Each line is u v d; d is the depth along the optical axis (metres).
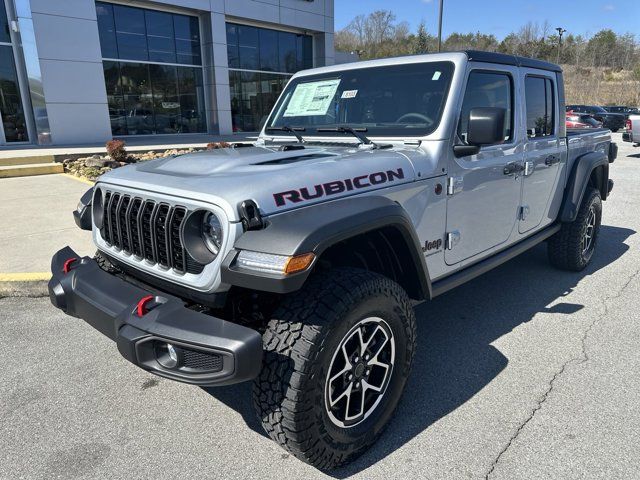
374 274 2.40
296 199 2.25
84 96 16.27
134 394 3.05
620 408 2.82
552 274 5.10
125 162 12.25
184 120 20.42
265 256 2.02
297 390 2.10
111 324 2.30
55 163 11.95
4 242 5.77
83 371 3.31
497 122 2.78
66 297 2.65
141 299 2.26
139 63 18.55
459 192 3.16
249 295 2.46
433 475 2.34
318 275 2.34
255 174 2.33
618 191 9.98
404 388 2.70
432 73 3.19
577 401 2.89
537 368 3.27
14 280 4.55
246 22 21.27
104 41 17.52
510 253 3.86
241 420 2.79
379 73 3.43
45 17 15.10
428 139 3.00
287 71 23.47
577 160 4.79
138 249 2.61
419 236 2.93
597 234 5.36
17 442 2.61
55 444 2.59
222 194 2.17
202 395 3.04
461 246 3.31
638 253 5.83
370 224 2.30
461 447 2.53
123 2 17.66
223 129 20.89
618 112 31.81
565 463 2.39
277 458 2.48
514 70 3.64
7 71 15.06
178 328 2.04
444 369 3.28
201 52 20.30
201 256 2.23
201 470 2.40
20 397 3.02
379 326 2.44
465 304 4.36
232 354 1.94
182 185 2.35
